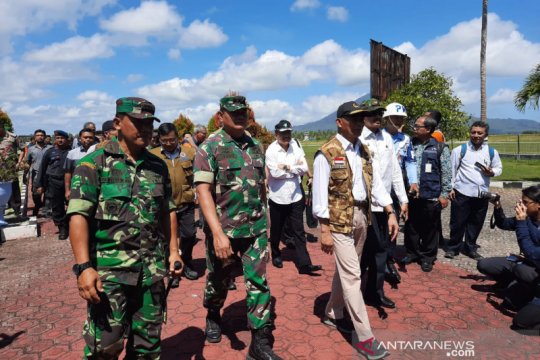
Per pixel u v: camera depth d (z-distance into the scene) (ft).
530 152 89.15
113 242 6.95
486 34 47.70
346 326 11.16
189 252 15.64
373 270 12.73
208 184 9.31
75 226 6.54
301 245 16.28
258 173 9.82
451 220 18.12
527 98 44.91
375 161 11.31
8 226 24.27
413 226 16.76
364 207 10.55
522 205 12.08
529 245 11.71
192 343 10.53
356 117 10.05
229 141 9.72
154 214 7.44
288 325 11.53
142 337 7.49
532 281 11.48
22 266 18.28
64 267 18.01
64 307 13.35
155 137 17.42
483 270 13.93
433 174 16.07
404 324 11.51
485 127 16.98
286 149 16.49
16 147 26.94
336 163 9.98
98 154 7.05
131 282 6.97
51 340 10.96
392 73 43.32
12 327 11.84
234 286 14.48
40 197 31.37
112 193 6.94
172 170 14.78
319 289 14.40
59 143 23.94
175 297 13.84
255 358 9.45
